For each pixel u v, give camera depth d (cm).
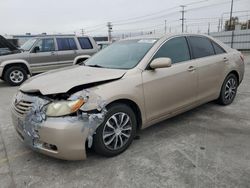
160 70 365
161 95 366
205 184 265
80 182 277
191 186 263
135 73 339
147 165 304
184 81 397
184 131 400
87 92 291
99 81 309
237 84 543
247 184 264
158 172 289
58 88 292
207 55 456
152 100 355
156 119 371
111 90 306
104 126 305
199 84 430
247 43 3172
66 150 277
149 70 354
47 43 951
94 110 287
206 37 473
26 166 312
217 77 471
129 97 323
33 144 296
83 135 281
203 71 433
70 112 276
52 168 306
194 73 414
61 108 277
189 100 418
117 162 313
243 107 514
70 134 274
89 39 1039
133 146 353
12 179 286
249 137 375
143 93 341
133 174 288
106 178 282
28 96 309
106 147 314
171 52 395
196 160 312
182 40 421
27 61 916
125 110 325
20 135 321
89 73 342
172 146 351
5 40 905
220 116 463
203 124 427
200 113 480
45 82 318
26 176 291
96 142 304
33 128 288
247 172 285
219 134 387
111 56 405
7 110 567
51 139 276
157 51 376
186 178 276
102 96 296
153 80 352
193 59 423
